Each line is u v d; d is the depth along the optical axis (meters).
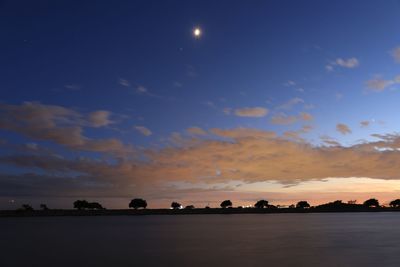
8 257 47.56
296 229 96.81
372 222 137.38
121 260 44.34
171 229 99.50
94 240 69.19
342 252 49.84
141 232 89.19
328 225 116.75
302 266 39.72
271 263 41.50
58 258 46.34
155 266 40.53
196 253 49.75
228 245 59.19
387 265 40.12
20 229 104.00
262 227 107.00
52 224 135.75
